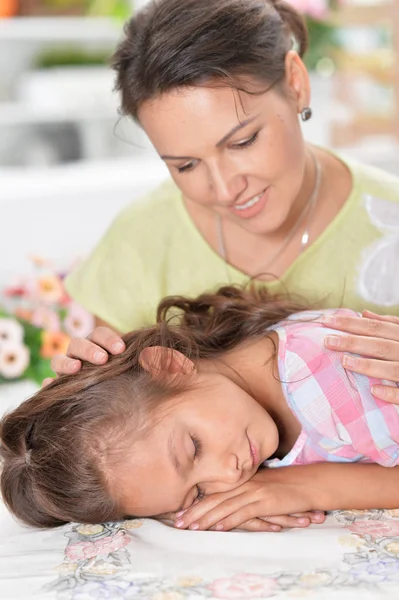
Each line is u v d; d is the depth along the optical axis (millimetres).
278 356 1475
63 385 1459
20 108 3725
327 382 1402
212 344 1589
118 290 1821
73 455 1386
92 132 3826
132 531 1337
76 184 2650
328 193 1673
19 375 2305
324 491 1346
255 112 1378
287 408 1515
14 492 1419
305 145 1696
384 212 1659
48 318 2297
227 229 1708
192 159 1417
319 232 1672
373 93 3500
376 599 1069
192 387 1419
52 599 1128
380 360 1384
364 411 1367
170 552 1236
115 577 1171
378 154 2982
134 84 1406
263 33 1407
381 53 3381
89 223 2627
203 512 1339
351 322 1452
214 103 1355
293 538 1245
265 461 1466
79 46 4062
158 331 1547
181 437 1370
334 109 3441
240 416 1390
